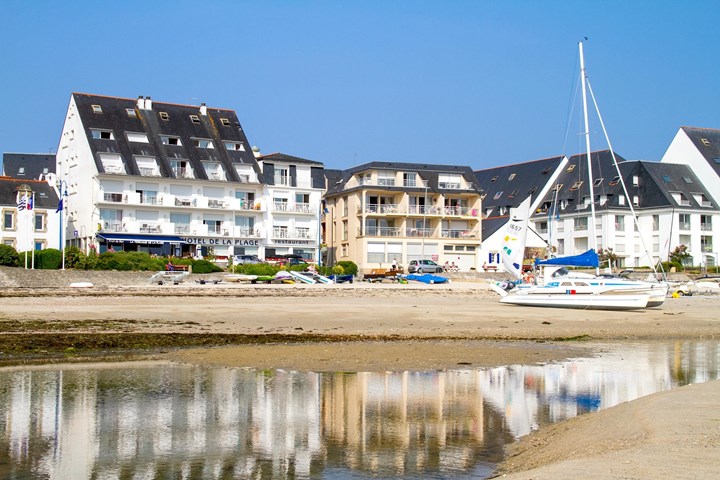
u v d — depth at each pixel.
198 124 97.38
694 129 111.56
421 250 99.69
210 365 24.42
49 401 18.61
